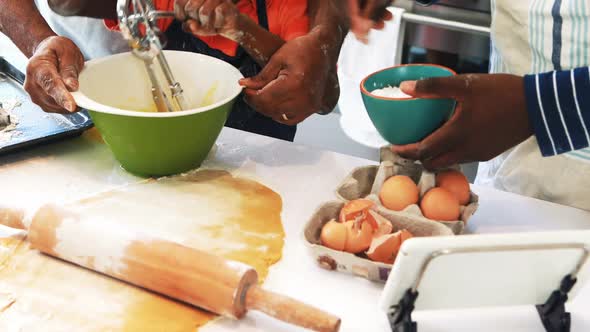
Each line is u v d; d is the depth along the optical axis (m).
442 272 0.53
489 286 0.56
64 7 0.91
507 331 0.58
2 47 1.15
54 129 0.89
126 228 0.63
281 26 0.94
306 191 0.79
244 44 0.80
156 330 0.57
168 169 0.81
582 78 0.62
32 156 0.86
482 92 0.64
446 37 1.36
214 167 0.84
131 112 0.73
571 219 0.74
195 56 0.86
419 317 0.60
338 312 0.60
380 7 0.74
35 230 0.64
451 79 0.64
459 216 0.69
